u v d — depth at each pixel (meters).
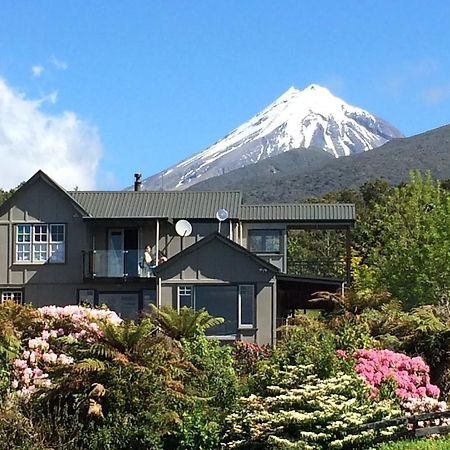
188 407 19.28
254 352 26.34
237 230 45.59
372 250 51.44
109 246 45.22
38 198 45.09
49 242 44.91
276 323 38.91
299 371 19.88
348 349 22.28
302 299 41.53
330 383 18.98
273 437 17.97
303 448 17.73
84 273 44.38
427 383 21.98
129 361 19.06
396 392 20.94
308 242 71.50
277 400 18.73
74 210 45.03
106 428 18.27
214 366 21.09
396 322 27.16
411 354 25.91
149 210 45.94
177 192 47.22
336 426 17.84
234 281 39.19
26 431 17.50
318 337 22.52
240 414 19.34
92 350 19.12
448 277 45.28
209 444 18.98
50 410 18.73
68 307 23.66
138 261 44.19
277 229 45.94
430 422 19.86
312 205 46.53
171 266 39.50
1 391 19.94
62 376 19.08
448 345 25.80
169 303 39.38
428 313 26.70
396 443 17.86
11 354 21.27
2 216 45.12
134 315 42.59
